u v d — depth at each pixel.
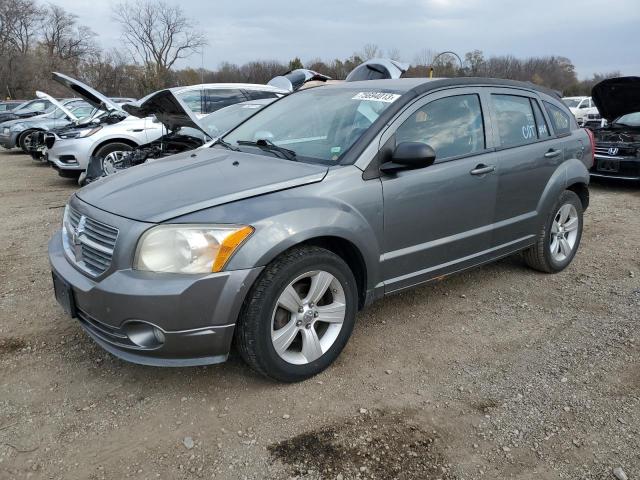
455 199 3.56
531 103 4.37
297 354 2.97
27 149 13.23
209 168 3.19
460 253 3.74
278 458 2.41
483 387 2.97
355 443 2.51
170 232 2.53
